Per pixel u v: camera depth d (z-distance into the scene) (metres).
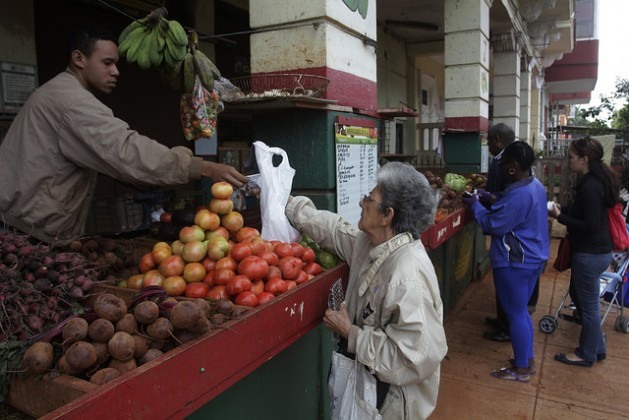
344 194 3.42
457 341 4.96
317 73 3.24
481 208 4.12
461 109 7.08
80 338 1.36
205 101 2.47
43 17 4.00
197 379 1.39
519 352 4.11
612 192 4.02
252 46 3.49
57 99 2.10
